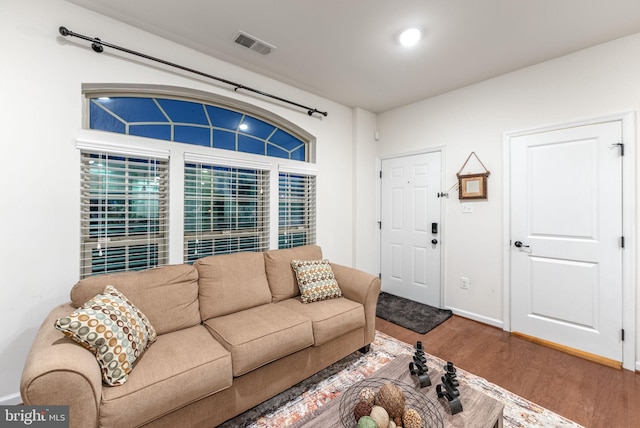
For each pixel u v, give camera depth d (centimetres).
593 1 176
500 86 280
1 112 163
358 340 222
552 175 248
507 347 245
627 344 213
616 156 218
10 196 166
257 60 254
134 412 119
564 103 242
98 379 116
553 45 227
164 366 136
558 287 245
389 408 108
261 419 162
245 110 286
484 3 180
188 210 243
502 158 280
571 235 238
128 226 213
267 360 163
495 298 286
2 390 165
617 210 217
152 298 176
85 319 125
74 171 186
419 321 298
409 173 364
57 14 179
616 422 158
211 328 180
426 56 246
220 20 201
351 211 378
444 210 328
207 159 250
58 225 181
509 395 182
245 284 216
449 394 119
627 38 213
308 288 230
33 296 173
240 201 278
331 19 198
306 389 188
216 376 142
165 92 235
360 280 234
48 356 109
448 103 322
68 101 184
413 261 361
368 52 240
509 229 275
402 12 190
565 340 241
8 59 165
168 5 185
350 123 374
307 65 263
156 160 227
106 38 197
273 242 298
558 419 160
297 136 333
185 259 241
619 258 217
